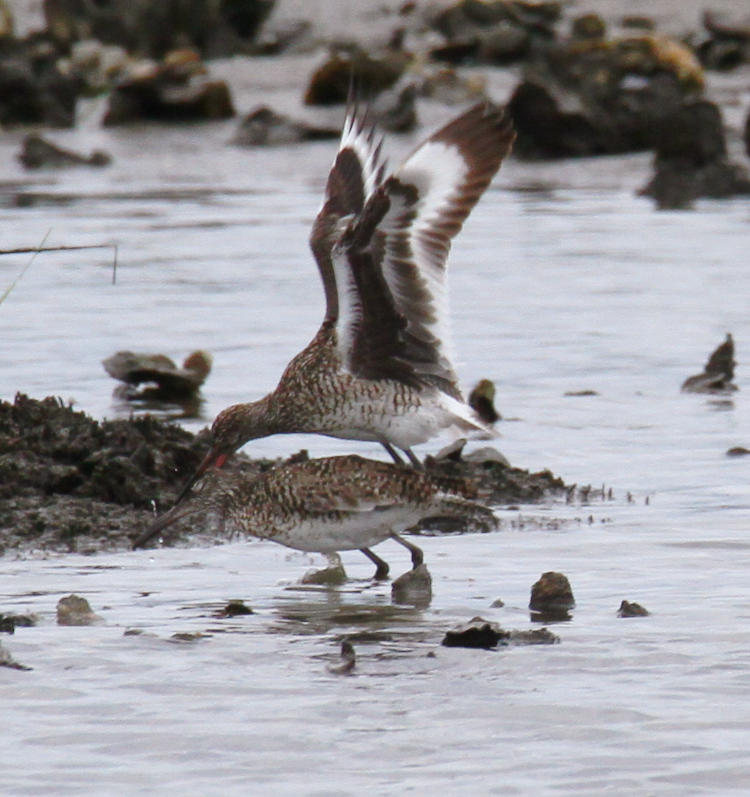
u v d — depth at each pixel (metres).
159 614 10.94
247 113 42.03
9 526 13.07
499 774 8.20
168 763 8.38
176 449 14.48
